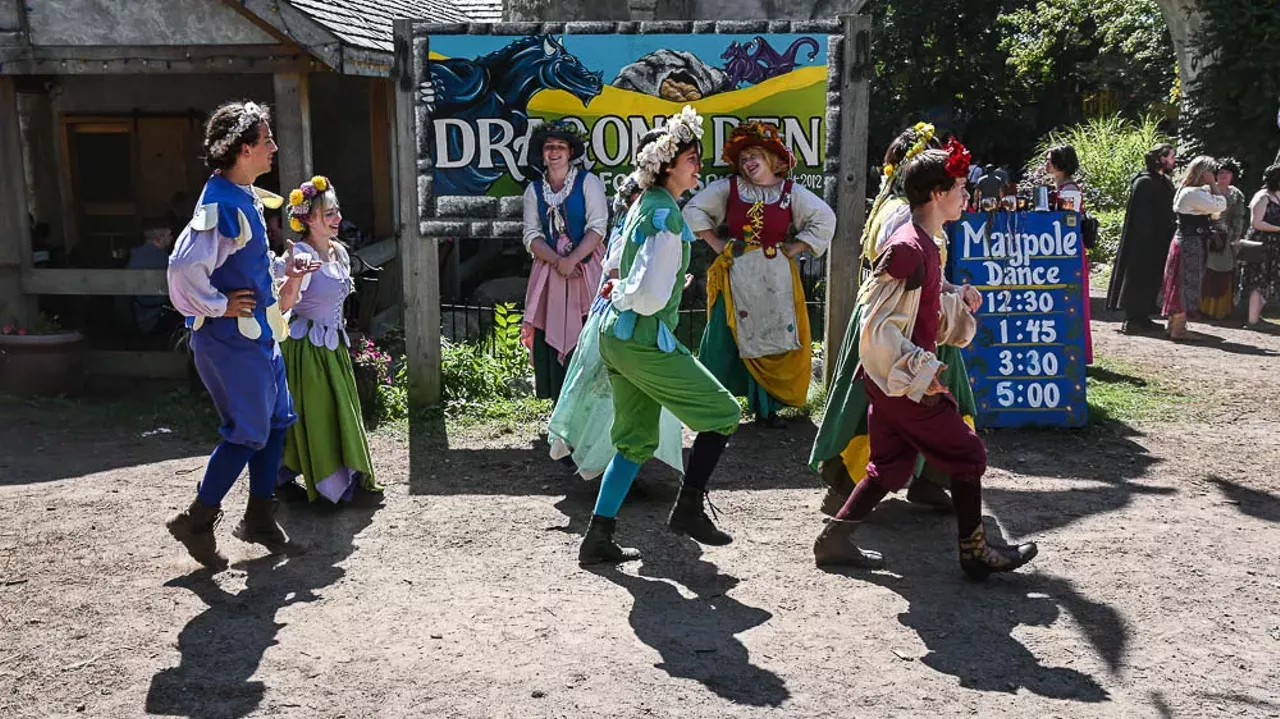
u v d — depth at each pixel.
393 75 6.69
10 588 4.29
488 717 3.32
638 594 4.24
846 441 4.77
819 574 4.43
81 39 7.77
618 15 10.70
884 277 4.01
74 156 11.41
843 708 3.37
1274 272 10.10
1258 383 7.83
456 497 5.44
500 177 6.76
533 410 7.04
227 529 4.99
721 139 6.79
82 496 5.42
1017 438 6.45
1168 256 9.73
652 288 4.14
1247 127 12.78
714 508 4.96
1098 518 5.07
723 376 6.60
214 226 4.04
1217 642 3.82
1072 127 23.34
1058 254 6.59
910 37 25.33
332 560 4.61
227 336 4.20
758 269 6.34
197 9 7.68
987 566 4.28
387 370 7.54
